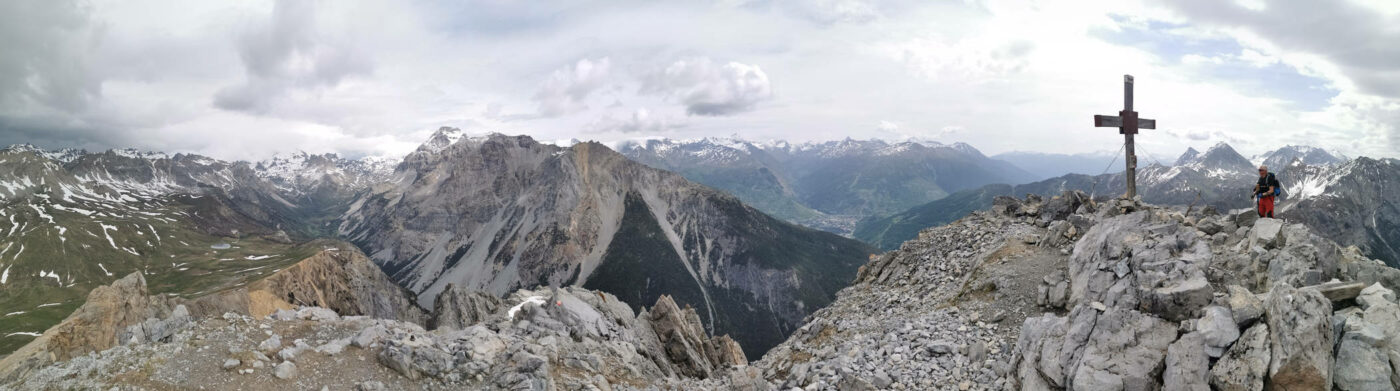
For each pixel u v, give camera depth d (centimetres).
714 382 3591
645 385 3316
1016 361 2419
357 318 3650
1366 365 1647
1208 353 1858
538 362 2919
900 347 3056
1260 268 2455
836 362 2992
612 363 3538
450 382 2906
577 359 3309
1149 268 2503
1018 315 3167
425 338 3256
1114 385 1925
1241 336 1847
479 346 3150
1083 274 3070
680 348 4962
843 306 4672
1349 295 1941
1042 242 4003
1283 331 1716
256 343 3080
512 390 2788
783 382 3161
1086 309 2238
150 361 2756
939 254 4744
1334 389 1669
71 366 2725
